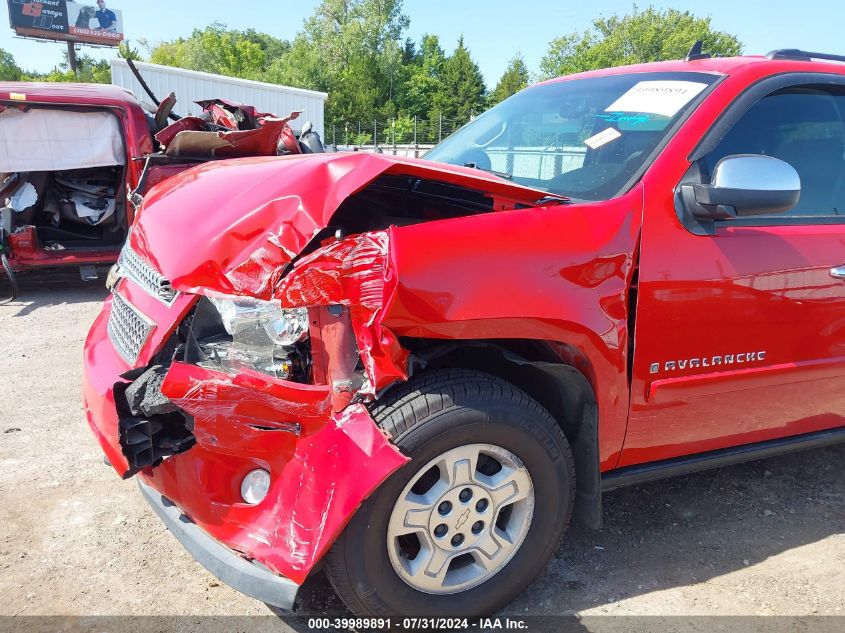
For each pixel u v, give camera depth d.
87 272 7.16
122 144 7.02
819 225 2.72
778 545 2.87
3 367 4.75
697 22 59.84
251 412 1.90
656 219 2.32
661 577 2.62
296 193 2.04
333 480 1.87
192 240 2.18
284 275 1.98
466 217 2.05
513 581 2.27
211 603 2.38
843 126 2.97
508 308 1.99
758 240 2.50
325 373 1.94
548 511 2.26
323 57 63.41
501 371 2.37
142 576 2.52
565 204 2.25
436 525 2.08
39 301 6.88
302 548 1.88
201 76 17.48
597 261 2.17
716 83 2.66
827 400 2.91
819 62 2.97
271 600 1.89
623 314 2.23
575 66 61.78
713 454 2.74
